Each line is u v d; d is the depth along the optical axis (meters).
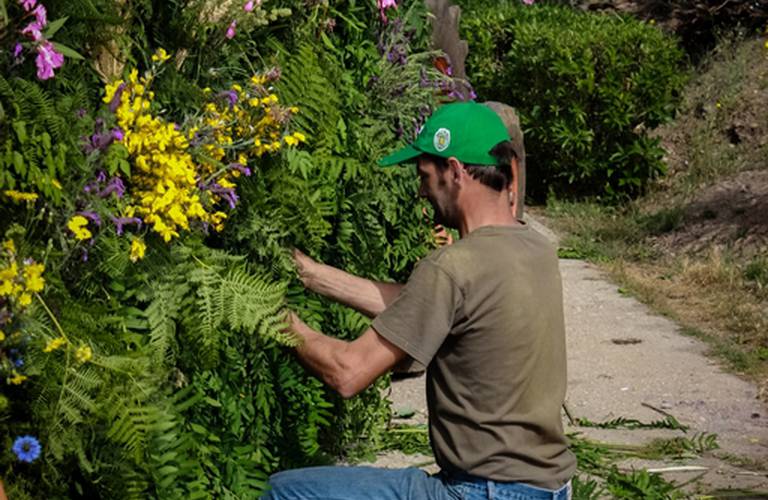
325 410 4.58
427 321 3.14
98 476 2.93
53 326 2.78
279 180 3.65
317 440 4.92
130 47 3.20
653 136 13.30
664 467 5.39
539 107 12.54
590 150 12.42
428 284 3.16
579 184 12.84
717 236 10.63
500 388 3.17
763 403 6.50
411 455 5.38
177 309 3.17
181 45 3.41
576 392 6.65
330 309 4.64
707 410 6.35
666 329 8.13
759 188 11.48
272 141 3.52
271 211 3.62
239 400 3.79
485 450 3.18
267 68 3.72
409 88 5.05
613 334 7.98
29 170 2.74
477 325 3.16
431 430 3.32
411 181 4.98
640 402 6.48
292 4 4.09
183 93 3.34
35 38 2.65
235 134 3.48
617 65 12.23
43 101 2.74
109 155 2.88
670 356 7.43
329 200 4.27
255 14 3.52
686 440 5.69
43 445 2.75
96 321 2.89
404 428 5.64
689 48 15.05
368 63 4.83
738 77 13.65
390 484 3.31
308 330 3.35
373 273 4.76
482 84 13.32
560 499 3.25
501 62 13.44
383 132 4.76
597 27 12.68
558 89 12.38
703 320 8.43
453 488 3.24
